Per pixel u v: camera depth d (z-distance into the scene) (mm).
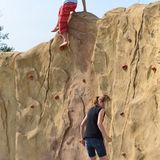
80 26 11820
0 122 13484
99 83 11000
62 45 11898
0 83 13555
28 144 12508
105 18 11117
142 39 10109
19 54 13227
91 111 9367
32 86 12680
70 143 11664
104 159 9258
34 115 12547
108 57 10906
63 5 11812
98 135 9258
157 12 9867
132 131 9828
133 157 9672
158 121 9320
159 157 9055
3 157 13344
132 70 10180
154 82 9594
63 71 12031
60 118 11922
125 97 10219
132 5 10812
